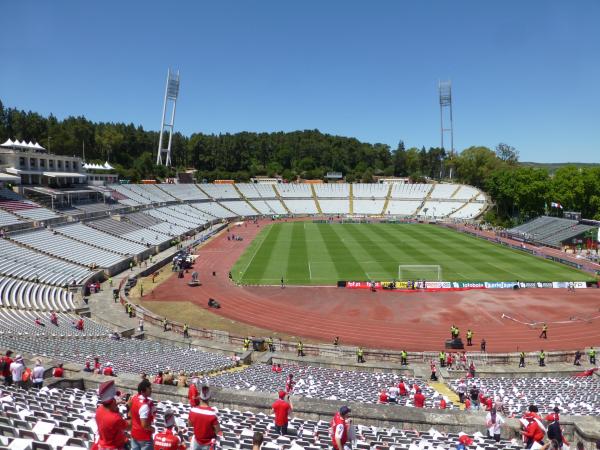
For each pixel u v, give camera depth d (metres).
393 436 16.00
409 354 37.12
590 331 44.81
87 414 14.61
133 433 9.22
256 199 165.38
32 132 152.00
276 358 35.78
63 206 82.56
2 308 40.03
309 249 88.12
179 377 22.50
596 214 106.56
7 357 21.09
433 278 64.31
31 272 53.28
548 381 29.58
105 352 31.03
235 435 14.33
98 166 126.25
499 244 93.44
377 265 72.62
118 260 69.88
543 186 117.25
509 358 36.28
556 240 91.75
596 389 26.92
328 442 14.54
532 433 14.25
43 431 12.09
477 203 153.75
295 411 18.58
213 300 53.06
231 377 26.88
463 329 45.66
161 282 64.50
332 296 56.78
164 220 107.75
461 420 17.80
